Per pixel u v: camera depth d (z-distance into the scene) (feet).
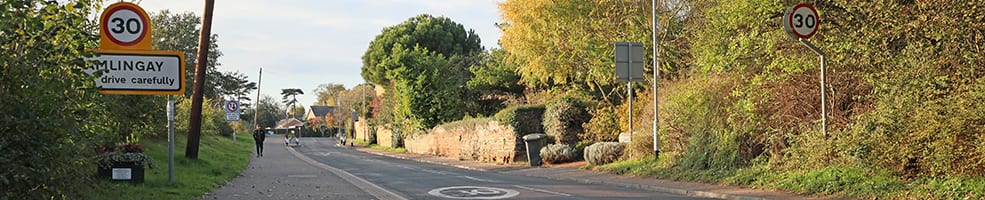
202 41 81.15
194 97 82.33
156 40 122.01
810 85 58.75
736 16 57.98
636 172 71.61
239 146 178.60
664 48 98.68
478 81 165.99
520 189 59.36
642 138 79.56
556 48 105.50
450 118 162.30
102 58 35.32
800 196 48.03
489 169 94.27
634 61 80.74
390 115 196.95
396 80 169.27
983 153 39.40
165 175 60.34
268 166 99.40
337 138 338.75
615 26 101.76
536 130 109.19
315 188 59.77
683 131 72.95
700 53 68.90
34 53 23.62
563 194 54.24
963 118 40.75
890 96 47.96
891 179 45.65
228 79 196.13
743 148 62.44
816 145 52.95
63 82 23.75
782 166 56.90
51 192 24.08
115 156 50.16
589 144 98.37
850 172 48.57
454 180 71.56
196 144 82.38
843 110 57.67
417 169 95.30
